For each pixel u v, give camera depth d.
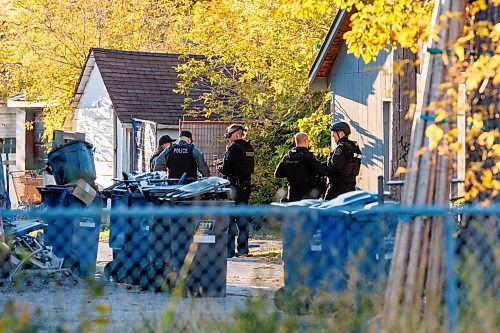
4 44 118.31
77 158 52.53
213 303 38.53
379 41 41.72
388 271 32.28
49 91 117.69
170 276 42.62
